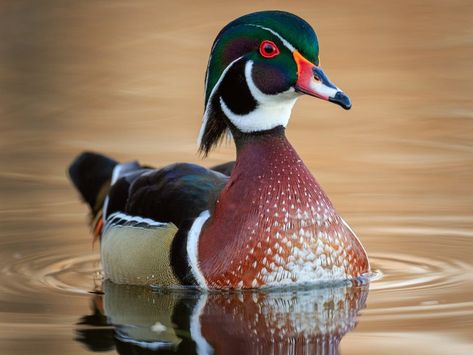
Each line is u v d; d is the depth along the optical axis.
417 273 12.78
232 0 25.80
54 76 21.70
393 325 10.69
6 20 23.94
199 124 19.34
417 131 18.72
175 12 24.72
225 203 12.00
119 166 14.62
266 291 11.86
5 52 22.83
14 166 17.61
